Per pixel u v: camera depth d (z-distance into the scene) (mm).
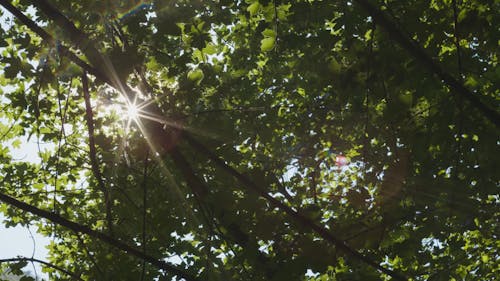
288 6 4547
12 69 4680
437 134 4383
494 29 4094
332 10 4355
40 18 5613
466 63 4266
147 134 4957
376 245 4316
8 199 4801
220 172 4930
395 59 4109
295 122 6488
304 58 5113
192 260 5395
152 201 5836
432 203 4488
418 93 4191
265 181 4512
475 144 4434
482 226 5707
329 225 4617
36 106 5449
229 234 4562
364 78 4250
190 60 4621
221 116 5336
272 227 4363
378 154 5391
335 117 6070
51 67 4945
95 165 5441
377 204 4477
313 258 4188
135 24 4305
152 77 6324
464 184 4488
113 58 4426
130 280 5199
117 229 5766
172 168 5691
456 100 4262
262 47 4730
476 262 7363
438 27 4195
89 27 4879
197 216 5211
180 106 5227
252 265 4359
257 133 6324
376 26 4258
